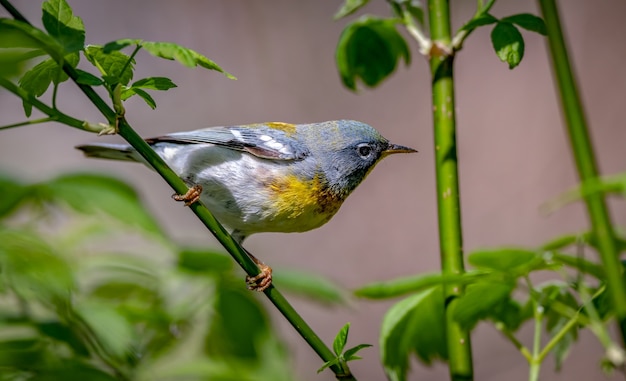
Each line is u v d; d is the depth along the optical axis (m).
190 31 22.56
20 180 7.76
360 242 20.73
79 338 6.68
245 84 22.31
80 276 7.80
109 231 8.41
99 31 22.41
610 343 5.59
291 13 22.77
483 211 20.27
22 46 5.57
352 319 19.84
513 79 21.25
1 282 6.57
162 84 6.50
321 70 22.38
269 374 7.62
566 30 20.80
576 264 6.29
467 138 21.09
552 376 17.80
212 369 7.13
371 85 9.56
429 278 6.25
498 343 18.50
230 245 7.58
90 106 21.89
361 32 9.12
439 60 7.66
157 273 8.00
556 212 19.80
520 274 6.36
